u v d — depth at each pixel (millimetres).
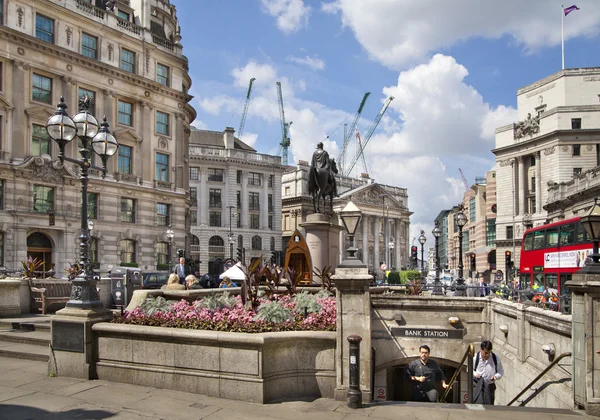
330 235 21016
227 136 85438
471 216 110062
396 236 129250
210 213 81312
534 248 26953
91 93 41375
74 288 10578
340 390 9023
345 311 9180
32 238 37156
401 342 16078
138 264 43938
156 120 47156
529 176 71125
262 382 8766
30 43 36531
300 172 107062
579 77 66000
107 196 41719
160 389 9477
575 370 8477
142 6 46938
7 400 8617
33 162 36250
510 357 13453
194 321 10266
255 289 11945
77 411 8094
